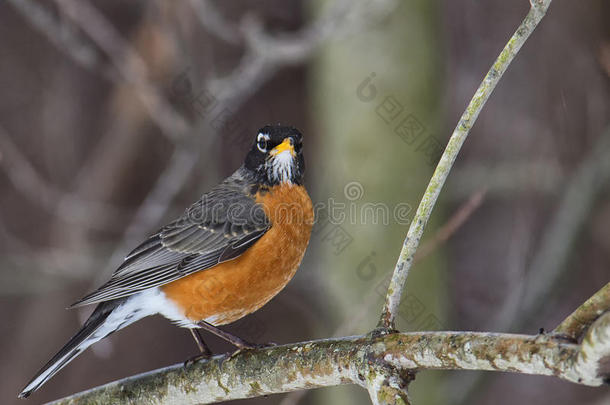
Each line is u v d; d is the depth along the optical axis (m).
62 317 15.07
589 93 12.98
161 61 13.23
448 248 13.04
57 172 15.07
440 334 5.25
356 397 11.28
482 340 5.00
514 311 11.18
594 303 4.70
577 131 12.94
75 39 11.26
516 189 12.77
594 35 13.11
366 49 10.91
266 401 15.02
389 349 5.45
